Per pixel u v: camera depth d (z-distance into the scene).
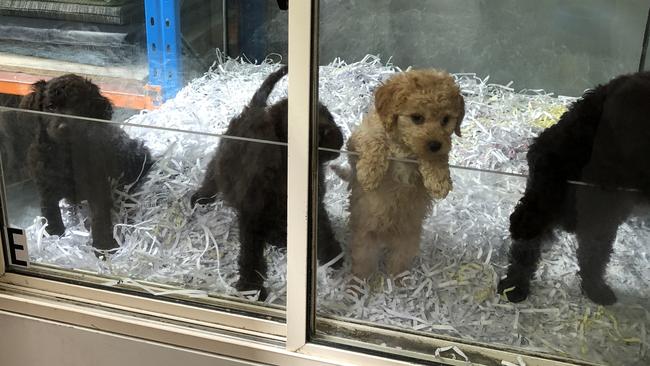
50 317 1.26
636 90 1.18
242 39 1.48
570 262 1.25
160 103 1.50
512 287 1.24
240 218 1.30
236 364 1.17
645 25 1.34
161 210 1.44
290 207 1.11
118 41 1.52
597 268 1.25
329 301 1.21
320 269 1.19
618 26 1.36
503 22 1.38
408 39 1.36
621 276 1.24
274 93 1.25
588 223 1.23
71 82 1.44
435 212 1.21
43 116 1.39
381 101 1.12
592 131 1.20
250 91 1.39
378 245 1.23
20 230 1.32
